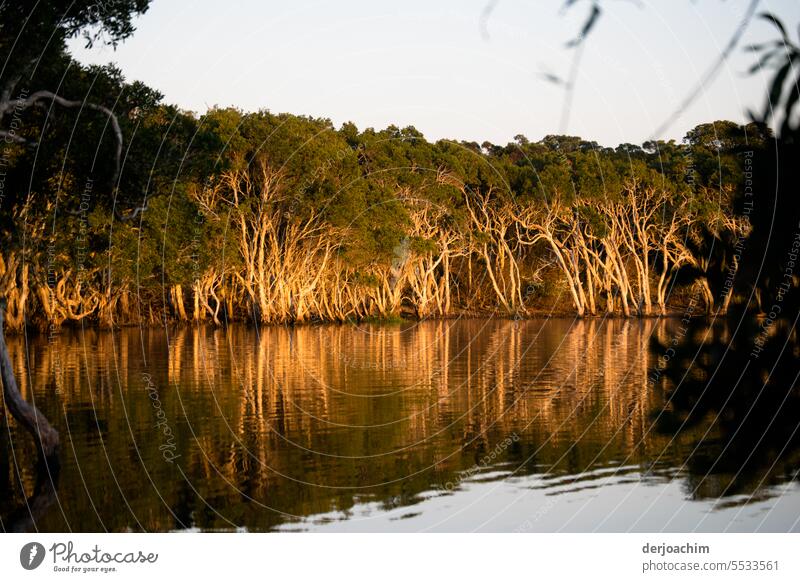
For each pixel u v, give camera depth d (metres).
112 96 20.14
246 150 57.78
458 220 72.50
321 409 21.45
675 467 13.45
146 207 20.86
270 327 63.69
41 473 13.92
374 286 69.88
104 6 17.98
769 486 11.31
